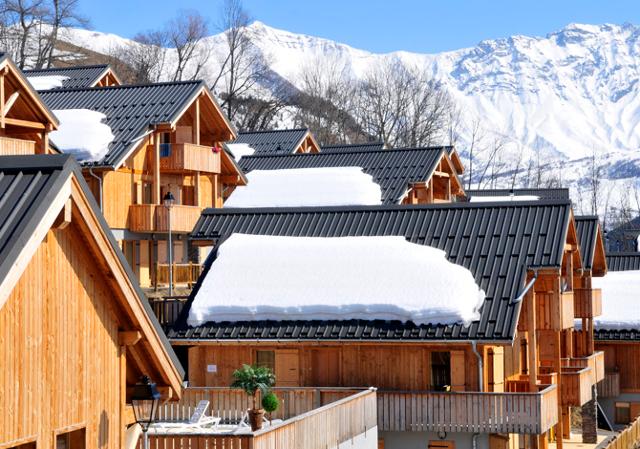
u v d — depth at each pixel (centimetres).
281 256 4047
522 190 9588
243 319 3847
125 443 1761
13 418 1473
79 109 5341
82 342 1623
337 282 3881
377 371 3809
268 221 4419
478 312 3738
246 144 7925
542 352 4662
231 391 3394
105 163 4953
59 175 1462
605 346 5844
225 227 4428
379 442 3750
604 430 5497
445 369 3775
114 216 5178
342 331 3744
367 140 13412
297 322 3812
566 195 9406
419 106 14212
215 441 2530
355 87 16075
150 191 5525
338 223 4347
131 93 5534
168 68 13362
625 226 14400
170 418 3403
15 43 9962
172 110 5334
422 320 3706
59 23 9912
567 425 5009
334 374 3841
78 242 1597
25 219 1394
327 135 13025
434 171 6794
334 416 3064
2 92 3875
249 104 12394
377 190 6259
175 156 5450
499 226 4138
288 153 7350
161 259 5609
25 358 1496
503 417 3594
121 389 1730
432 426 3650
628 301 5850
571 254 4397
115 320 1705
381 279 3859
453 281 3806
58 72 6725
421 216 4288
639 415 5781
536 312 4162
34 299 1514
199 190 5788
